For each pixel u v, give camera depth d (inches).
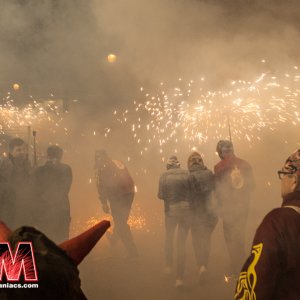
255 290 68.3
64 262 30.0
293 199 73.9
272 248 68.4
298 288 68.3
